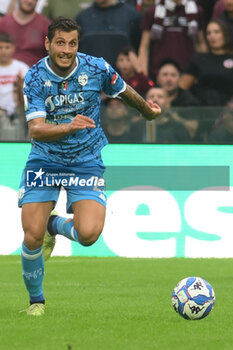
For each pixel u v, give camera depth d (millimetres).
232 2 47250
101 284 27891
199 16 47750
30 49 46500
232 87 46156
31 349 14852
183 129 37969
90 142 19250
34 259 19094
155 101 44594
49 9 47531
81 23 47375
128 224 37594
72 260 36000
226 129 38000
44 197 19016
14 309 21031
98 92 19031
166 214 37656
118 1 47562
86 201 18984
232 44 46219
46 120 18969
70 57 18047
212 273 31688
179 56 47531
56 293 25016
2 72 45875
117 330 17234
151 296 24266
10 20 46500
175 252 37656
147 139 37875
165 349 14945
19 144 37375
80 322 18422
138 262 35469
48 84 18469
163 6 47531
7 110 39344
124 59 46000
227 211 37781
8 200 37156
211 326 18000
